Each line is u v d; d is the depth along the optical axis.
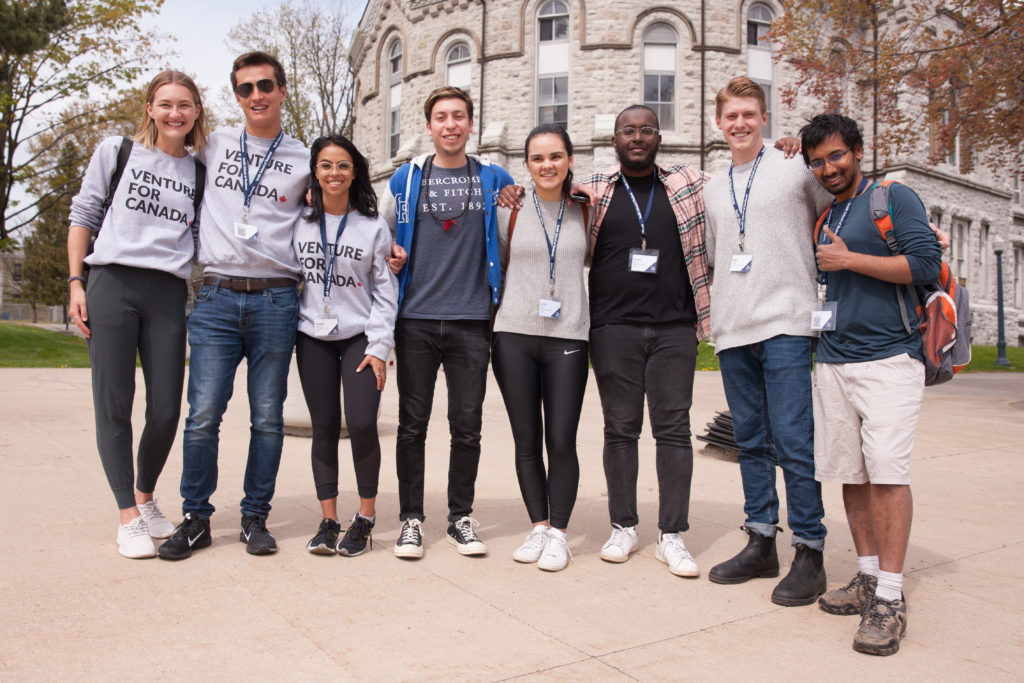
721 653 2.77
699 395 12.20
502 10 21.45
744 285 3.54
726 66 20.75
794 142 3.58
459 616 3.05
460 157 3.99
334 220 3.83
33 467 5.55
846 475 3.18
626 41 20.55
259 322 3.75
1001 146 13.34
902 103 21.62
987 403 11.31
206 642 2.72
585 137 20.72
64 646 2.64
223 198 3.74
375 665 2.58
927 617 3.15
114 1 20.36
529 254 3.82
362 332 3.84
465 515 3.97
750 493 3.67
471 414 3.92
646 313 3.75
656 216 3.79
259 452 3.81
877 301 3.10
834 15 13.60
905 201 3.10
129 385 3.65
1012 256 28.48
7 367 16.02
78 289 3.59
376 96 25.30
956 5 12.52
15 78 20.45
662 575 3.64
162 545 3.60
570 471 3.80
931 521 4.68
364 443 3.81
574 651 2.74
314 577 3.45
